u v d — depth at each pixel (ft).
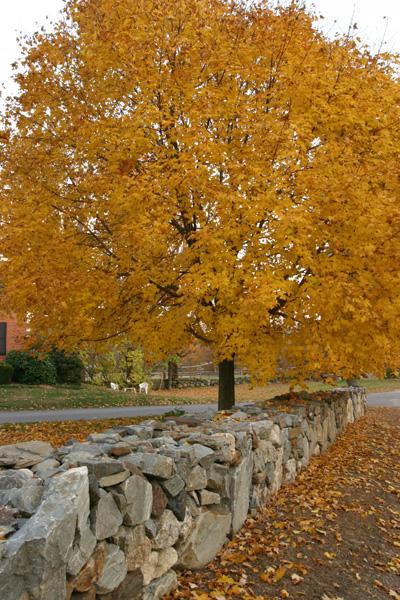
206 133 23.47
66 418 46.57
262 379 23.93
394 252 23.02
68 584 8.71
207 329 28.19
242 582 12.65
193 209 25.12
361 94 25.22
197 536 13.35
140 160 26.55
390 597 12.82
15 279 23.25
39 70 27.91
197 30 24.59
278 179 22.85
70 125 27.12
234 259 23.16
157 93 26.03
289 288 22.59
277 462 20.53
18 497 9.07
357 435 37.65
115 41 24.57
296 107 25.62
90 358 84.79
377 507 19.33
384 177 24.18
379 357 26.68
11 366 69.62
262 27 26.66
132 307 28.73
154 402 64.03
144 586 11.09
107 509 9.96
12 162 27.25
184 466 12.92
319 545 15.35
